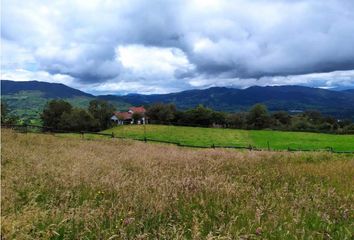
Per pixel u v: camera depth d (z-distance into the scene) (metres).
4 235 5.29
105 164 12.69
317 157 19.92
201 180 9.80
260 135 112.75
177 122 192.62
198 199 7.86
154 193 8.05
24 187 8.48
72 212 6.40
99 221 6.18
